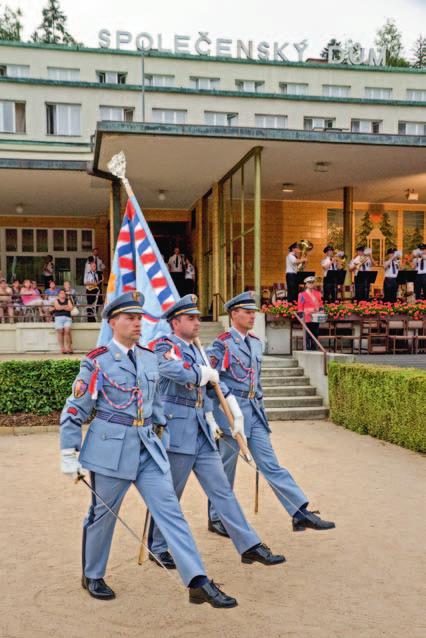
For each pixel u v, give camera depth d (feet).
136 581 13.50
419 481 21.77
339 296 52.65
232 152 44.78
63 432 12.05
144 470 12.39
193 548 11.86
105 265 72.13
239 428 14.74
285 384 37.27
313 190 59.72
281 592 12.84
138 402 12.44
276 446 27.68
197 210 61.57
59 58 76.74
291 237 65.31
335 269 50.55
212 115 70.38
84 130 69.46
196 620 11.64
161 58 78.23
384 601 12.42
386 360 39.52
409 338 44.01
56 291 57.77
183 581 11.62
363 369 30.45
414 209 67.62
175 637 11.00
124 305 12.57
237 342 16.40
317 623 11.50
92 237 72.54
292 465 24.11
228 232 52.95
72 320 54.08
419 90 83.76
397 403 27.71
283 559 13.92
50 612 12.03
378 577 13.58
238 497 19.86
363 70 82.23
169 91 69.21
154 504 12.07
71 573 13.98
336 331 45.85
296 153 45.39
